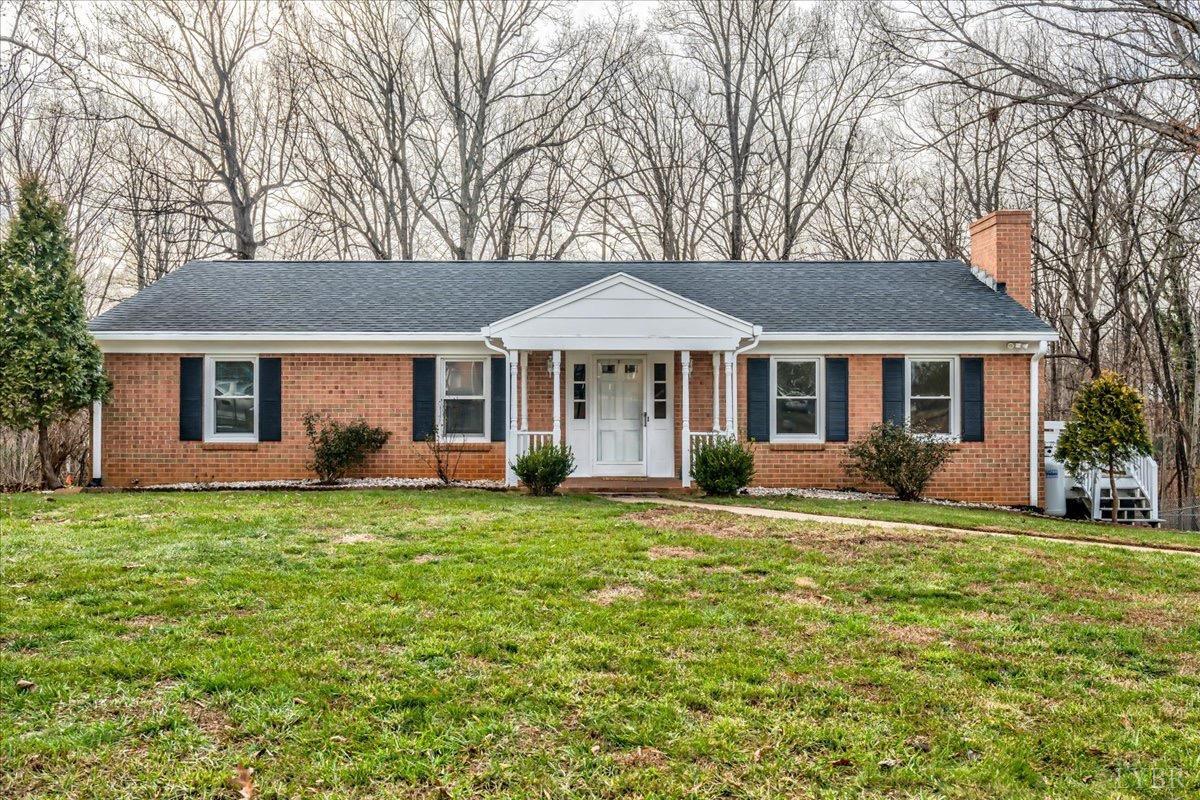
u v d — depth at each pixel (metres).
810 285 16.55
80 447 16.59
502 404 14.95
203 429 14.61
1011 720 4.16
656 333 13.73
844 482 14.71
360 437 14.38
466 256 29.58
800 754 3.76
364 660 4.79
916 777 3.55
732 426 13.85
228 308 15.18
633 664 4.80
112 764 3.56
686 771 3.58
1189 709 4.33
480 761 3.65
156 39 26.22
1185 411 21.47
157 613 5.67
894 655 5.07
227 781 3.42
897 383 14.70
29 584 6.41
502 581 6.64
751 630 5.50
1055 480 15.31
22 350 12.90
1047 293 25.17
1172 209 14.88
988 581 7.01
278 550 7.79
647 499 12.62
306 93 28.88
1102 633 5.56
